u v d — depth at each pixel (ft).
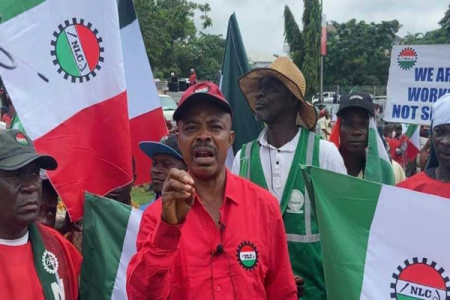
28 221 8.84
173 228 7.26
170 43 87.66
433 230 9.62
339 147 15.44
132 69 16.43
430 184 11.69
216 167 8.30
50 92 11.75
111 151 12.17
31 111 11.51
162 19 78.89
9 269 8.61
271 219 8.66
